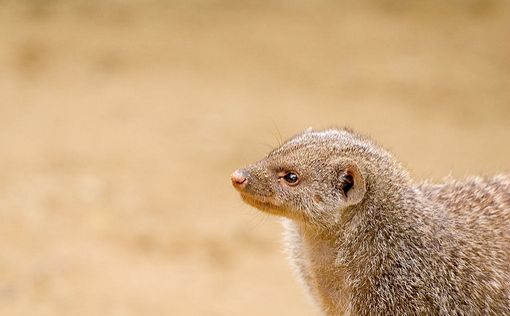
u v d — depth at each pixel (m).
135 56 21.69
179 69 21.31
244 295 13.93
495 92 21.55
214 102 19.88
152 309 13.34
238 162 17.48
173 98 19.91
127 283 13.91
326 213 9.77
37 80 20.27
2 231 14.84
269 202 9.82
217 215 15.93
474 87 21.66
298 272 10.35
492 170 17.80
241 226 15.70
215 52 22.25
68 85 20.16
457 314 9.62
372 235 9.76
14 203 15.55
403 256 9.69
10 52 21.23
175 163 17.30
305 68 21.88
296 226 10.20
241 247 15.22
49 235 14.88
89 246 14.70
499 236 9.94
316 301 10.27
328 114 19.80
